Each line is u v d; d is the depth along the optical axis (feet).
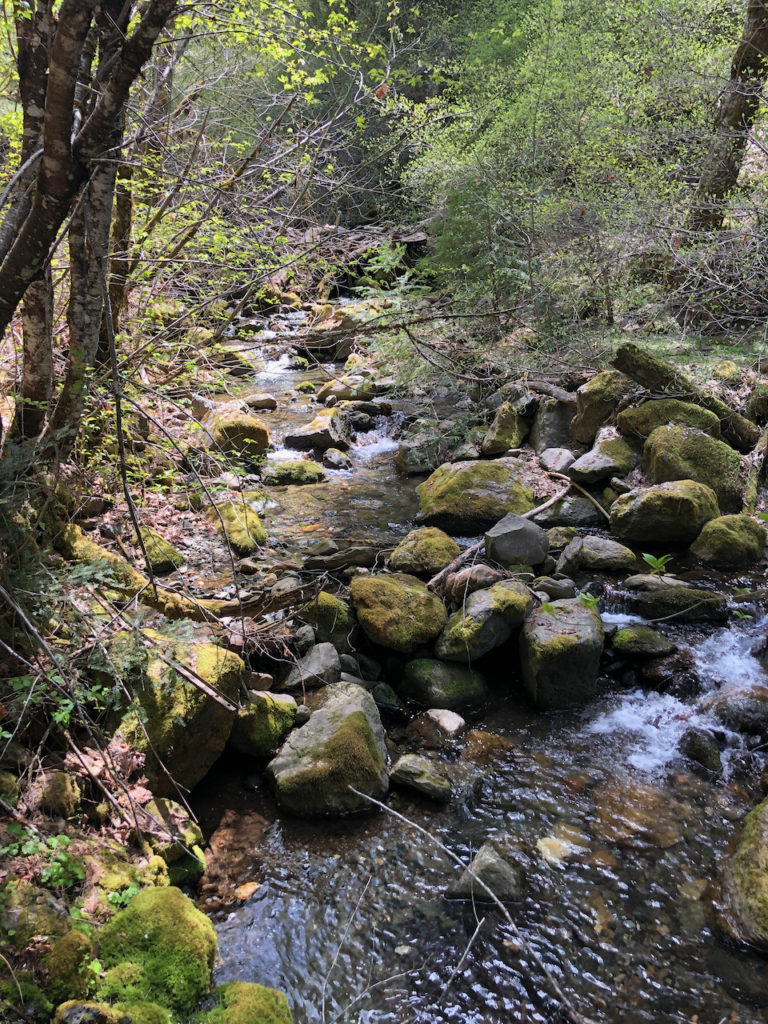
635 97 29.43
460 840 10.92
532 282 25.26
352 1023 8.40
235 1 15.06
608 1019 8.45
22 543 10.50
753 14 25.64
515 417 23.77
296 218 17.58
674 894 9.99
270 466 23.06
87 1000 7.40
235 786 11.85
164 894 8.71
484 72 41.50
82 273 11.09
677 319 26.18
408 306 24.99
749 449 20.70
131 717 10.50
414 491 22.44
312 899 9.95
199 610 13.19
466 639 13.94
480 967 9.06
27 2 10.20
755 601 15.64
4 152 15.23
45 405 12.60
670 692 13.75
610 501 19.71
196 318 18.69
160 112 17.69
